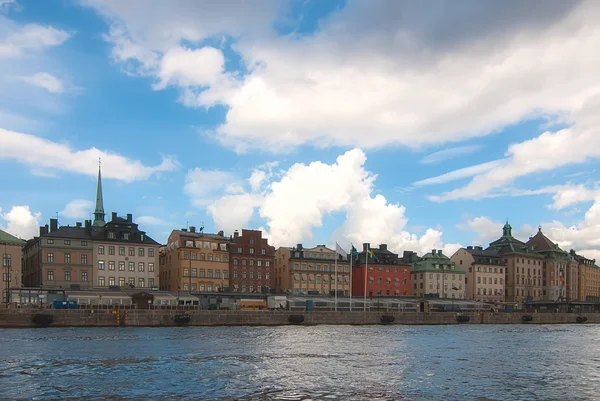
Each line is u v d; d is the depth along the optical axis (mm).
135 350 64562
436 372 53094
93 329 96938
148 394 41656
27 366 52344
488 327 131000
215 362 56500
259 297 151125
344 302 154875
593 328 136250
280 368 53688
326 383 46656
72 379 46500
